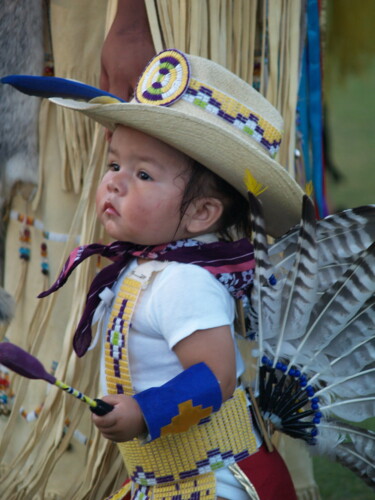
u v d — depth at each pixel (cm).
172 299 643
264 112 692
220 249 669
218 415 661
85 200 907
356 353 683
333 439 705
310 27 958
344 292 661
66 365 907
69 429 910
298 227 686
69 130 945
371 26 1114
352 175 2158
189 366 637
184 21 834
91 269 902
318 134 971
